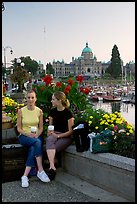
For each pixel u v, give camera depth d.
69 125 6.23
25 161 5.92
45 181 5.66
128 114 41.84
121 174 4.89
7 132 6.99
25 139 5.88
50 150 5.89
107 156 5.35
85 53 188.50
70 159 6.12
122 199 4.83
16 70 23.69
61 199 4.88
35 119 6.20
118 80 139.62
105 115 6.70
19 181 5.79
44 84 9.12
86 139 5.84
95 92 79.19
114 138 5.77
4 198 4.94
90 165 5.57
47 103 8.29
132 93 69.38
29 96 6.21
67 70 192.00
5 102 10.02
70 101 8.44
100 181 5.36
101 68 188.38
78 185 5.52
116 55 143.75
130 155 5.63
